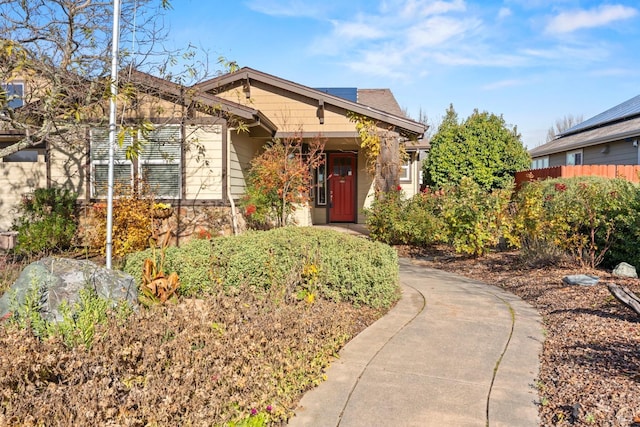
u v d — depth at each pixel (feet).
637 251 23.27
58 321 11.86
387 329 15.70
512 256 28.66
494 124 53.78
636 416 9.18
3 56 17.97
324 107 37.65
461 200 28.63
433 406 10.41
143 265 17.03
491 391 11.10
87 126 20.72
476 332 15.35
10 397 8.12
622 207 24.22
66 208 30.25
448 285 22.61
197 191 31.63
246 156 36.88
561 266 24.47
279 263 18.85
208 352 10.49
